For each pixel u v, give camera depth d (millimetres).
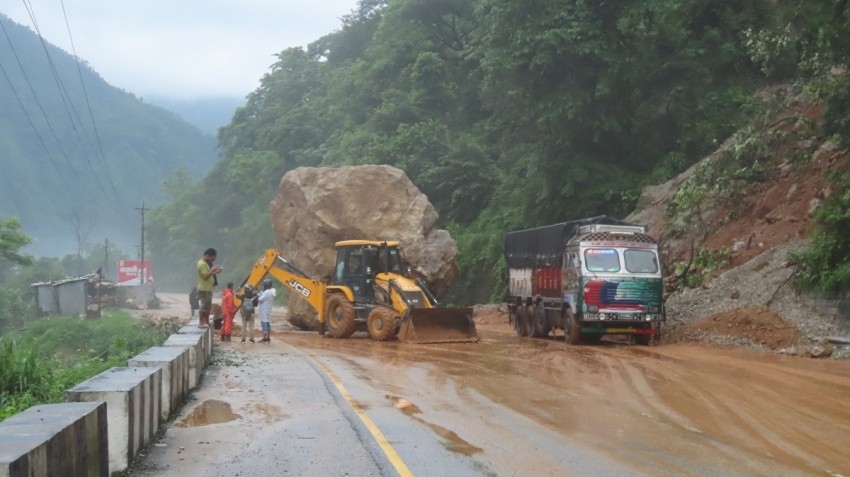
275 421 10141
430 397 12266
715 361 17109
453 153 46062
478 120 54125
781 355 18188
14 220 51594
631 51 32656
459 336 23453
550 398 12180
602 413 10859
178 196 123812
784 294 20766
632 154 34500
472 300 40719
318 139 75875
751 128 26641
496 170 46094
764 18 33625
